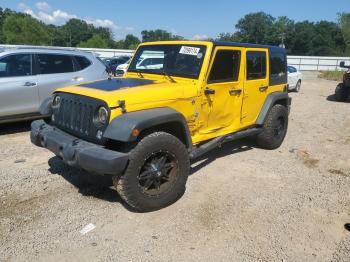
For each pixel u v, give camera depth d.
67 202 4.25
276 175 5.34
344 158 6.29
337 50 84.94
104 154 3.62
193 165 5.62
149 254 3.35
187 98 4.44
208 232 3.72
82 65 7.91
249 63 5.57
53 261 3.21
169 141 4.02
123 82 4.63
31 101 7.10
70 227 3.74
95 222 3.85
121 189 3.84
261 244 3.55
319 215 4.16
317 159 6.18
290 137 7.65
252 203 4.38
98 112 3.84
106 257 3.29
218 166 5.62
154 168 4.01
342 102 13.34
